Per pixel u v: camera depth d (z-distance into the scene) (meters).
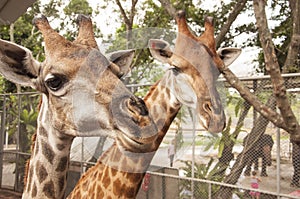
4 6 3.02
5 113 9.33
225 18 8.66
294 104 4.79
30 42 14.42
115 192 1.94
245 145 5.32
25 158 8.71
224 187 5.42
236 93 5.10
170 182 5.36
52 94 1.38
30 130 8.56
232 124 5.33
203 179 5.48
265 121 5.17
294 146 4.84
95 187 2.03
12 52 1.47
